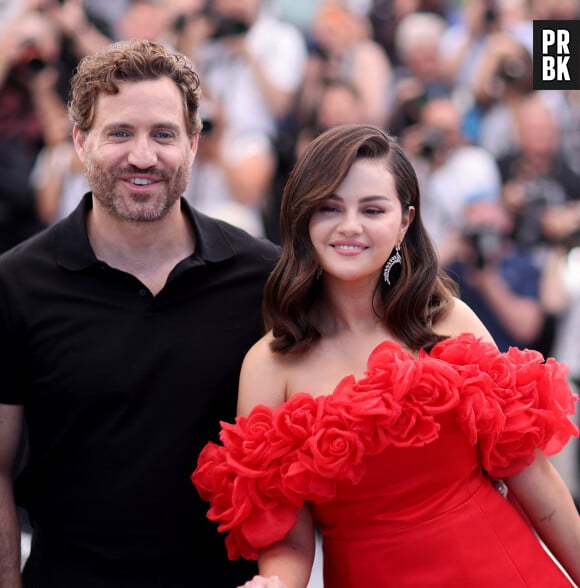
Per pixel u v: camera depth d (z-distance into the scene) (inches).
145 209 233.3
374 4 494.0
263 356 232.7
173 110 234.7
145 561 235.6
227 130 473.4
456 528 215.6
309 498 213.5
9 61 454.0
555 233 493.4
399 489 215.8
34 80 455.8
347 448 206.7
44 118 457.1
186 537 237.8
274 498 217.0
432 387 211.8
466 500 219.8
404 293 231.8
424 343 230.2
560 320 489.4
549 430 225.5
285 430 214.4
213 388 239.1
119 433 235.1
